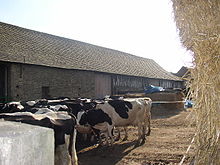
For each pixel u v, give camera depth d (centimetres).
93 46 3095
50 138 239
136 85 3041
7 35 1983
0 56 1609
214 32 260
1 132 199
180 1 295
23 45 1989
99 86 2445
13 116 550
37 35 2359
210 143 276
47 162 235
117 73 2622
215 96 263
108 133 896
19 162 196
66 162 541
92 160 729
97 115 895
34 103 1116
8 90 1648
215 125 266
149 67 3806
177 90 2117
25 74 1741
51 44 2369
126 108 915
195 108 288
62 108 923
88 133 985
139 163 668
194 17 278
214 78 263
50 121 529
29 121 518
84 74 2256
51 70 1936
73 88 2125
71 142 568
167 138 969
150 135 1050
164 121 1455
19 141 196
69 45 2631
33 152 213
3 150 181
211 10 261
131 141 973
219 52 258
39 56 1953
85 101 1263
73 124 573
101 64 2625
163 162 661
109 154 787
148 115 1053
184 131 1103
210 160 274
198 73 280
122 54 3606
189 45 293
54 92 1944
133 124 949
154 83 3447
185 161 490
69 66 2089
